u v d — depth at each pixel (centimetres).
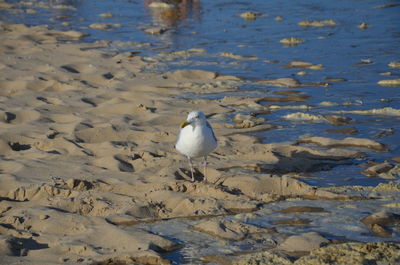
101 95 1739
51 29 2872
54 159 1241
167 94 1775
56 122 1525
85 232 912
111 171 1170
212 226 914
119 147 1301
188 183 1078
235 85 1861
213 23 2972
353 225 915
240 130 1445
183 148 1084
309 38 2545
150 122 1498
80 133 1390
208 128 1077
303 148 1283
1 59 2186
